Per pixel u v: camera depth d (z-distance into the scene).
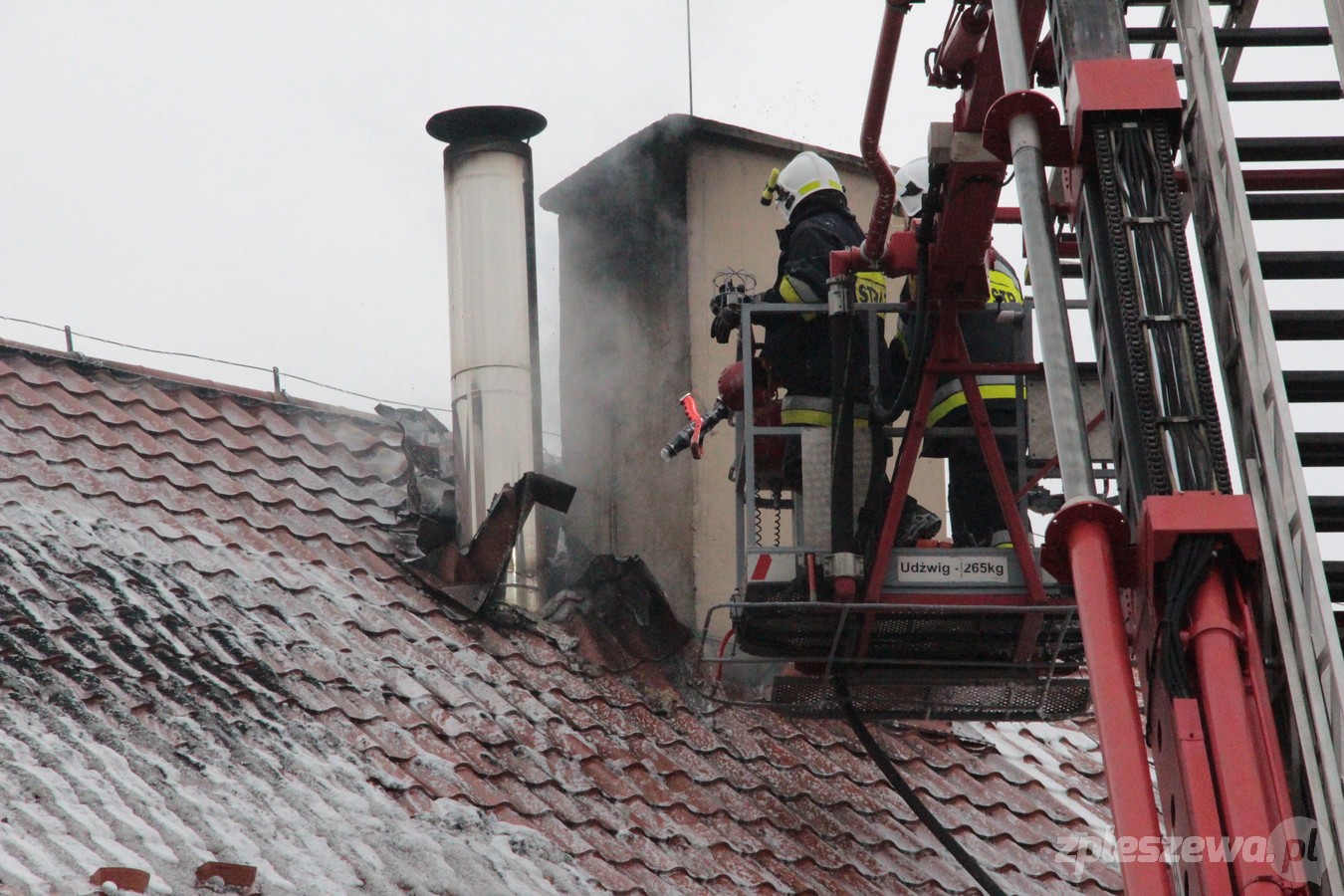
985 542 28.78
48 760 21.89
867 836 29.34
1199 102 18.58
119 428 33.12
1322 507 18.47
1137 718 16.20
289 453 34.94
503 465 33.56
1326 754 15.82
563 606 32.47
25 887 18.09
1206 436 17.61
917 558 26.61
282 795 23.23
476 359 34.41
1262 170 20.84
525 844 24.25
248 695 25.81
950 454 28.98
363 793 24.12
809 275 27.12
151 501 31.06
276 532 31.80
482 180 35.53
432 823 23.95
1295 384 18.89
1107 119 18.73
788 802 29.66
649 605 32.72
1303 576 16.30
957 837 30.52
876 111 25.02
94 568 28.06
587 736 28.94
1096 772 34.81
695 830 27.39
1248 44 20.48
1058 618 27.39
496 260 35.03
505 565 31.75
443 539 32.59
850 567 26.11
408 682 28.20
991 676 28.42
